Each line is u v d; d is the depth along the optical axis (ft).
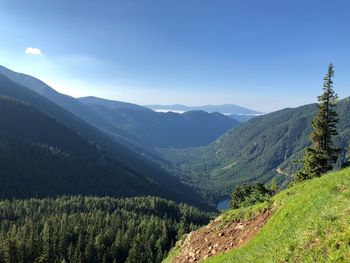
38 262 329.31
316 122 160.45
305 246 48.83
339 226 47.14
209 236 98.32
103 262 360.69
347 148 162.71
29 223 427.33
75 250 359.87
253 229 83.76
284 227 65.26
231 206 246.47
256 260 57.88
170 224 453.17
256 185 193.98
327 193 64.13
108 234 402.31
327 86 157.69
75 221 447.83
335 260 41.04
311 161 159.94
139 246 367.66
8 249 332.19
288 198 82.33
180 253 105.70
